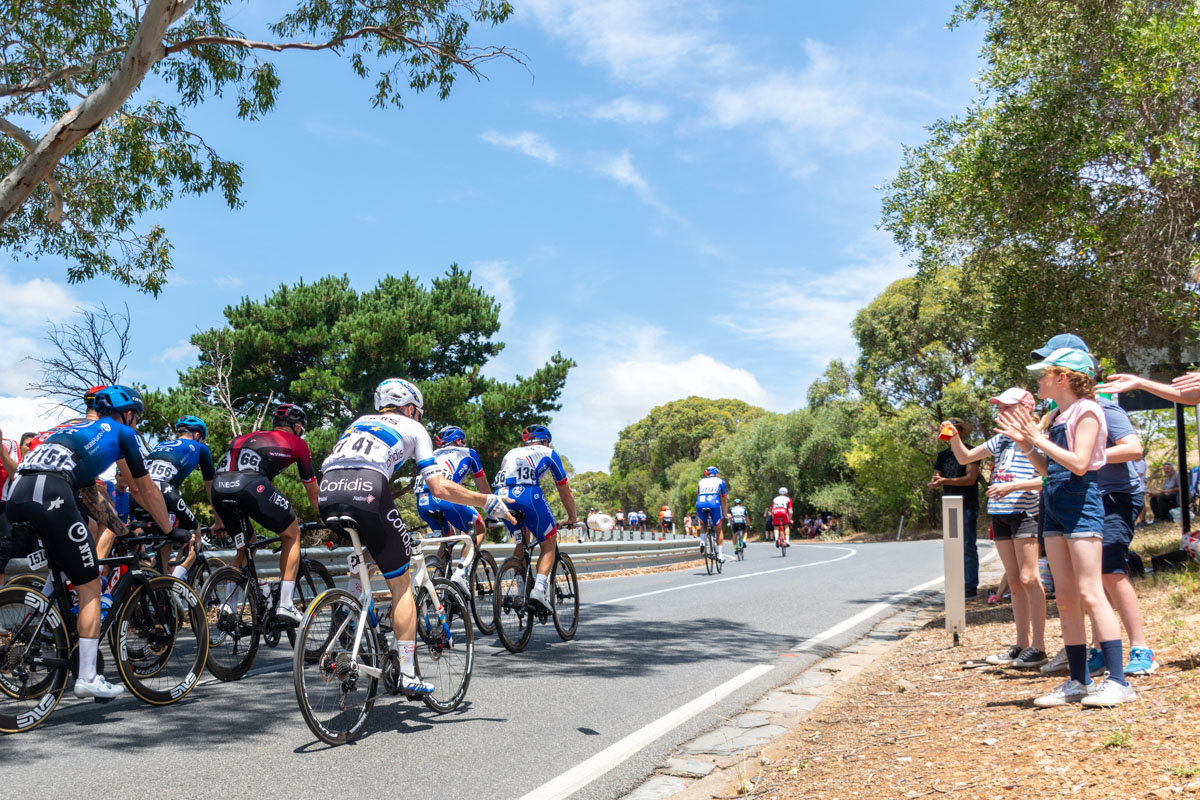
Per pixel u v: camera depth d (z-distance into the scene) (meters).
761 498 53.09
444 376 25.80
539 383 25.39
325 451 21.36
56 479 4.88
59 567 4.99
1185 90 9.36
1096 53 10.30
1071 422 4.20
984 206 11.35
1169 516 16.33
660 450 97.50
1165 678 4.30
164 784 3.86
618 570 17.41
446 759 4.26
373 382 23.92
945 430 6.25
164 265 14.24
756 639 7.84
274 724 4.91
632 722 4.97
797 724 4.83
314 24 12.16
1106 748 3.29
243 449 6.19
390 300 26.67
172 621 5.43
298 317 24.47
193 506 18.39
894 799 3.18
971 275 13.64
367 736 4.67
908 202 13.70
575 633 8.09
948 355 39.25
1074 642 4.26
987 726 4.04
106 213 13.33
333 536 4.76
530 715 5.12
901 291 42.28
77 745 4.47
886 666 6.36
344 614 4.53
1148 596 7.16
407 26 11.91
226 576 6.00
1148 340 11.62
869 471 43.81
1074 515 4.18
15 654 4.70
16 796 3.70
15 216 13.07
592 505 103.06
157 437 19.67
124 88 8.98
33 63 11.97
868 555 21.98
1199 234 10.15
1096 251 11.10
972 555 10.14
